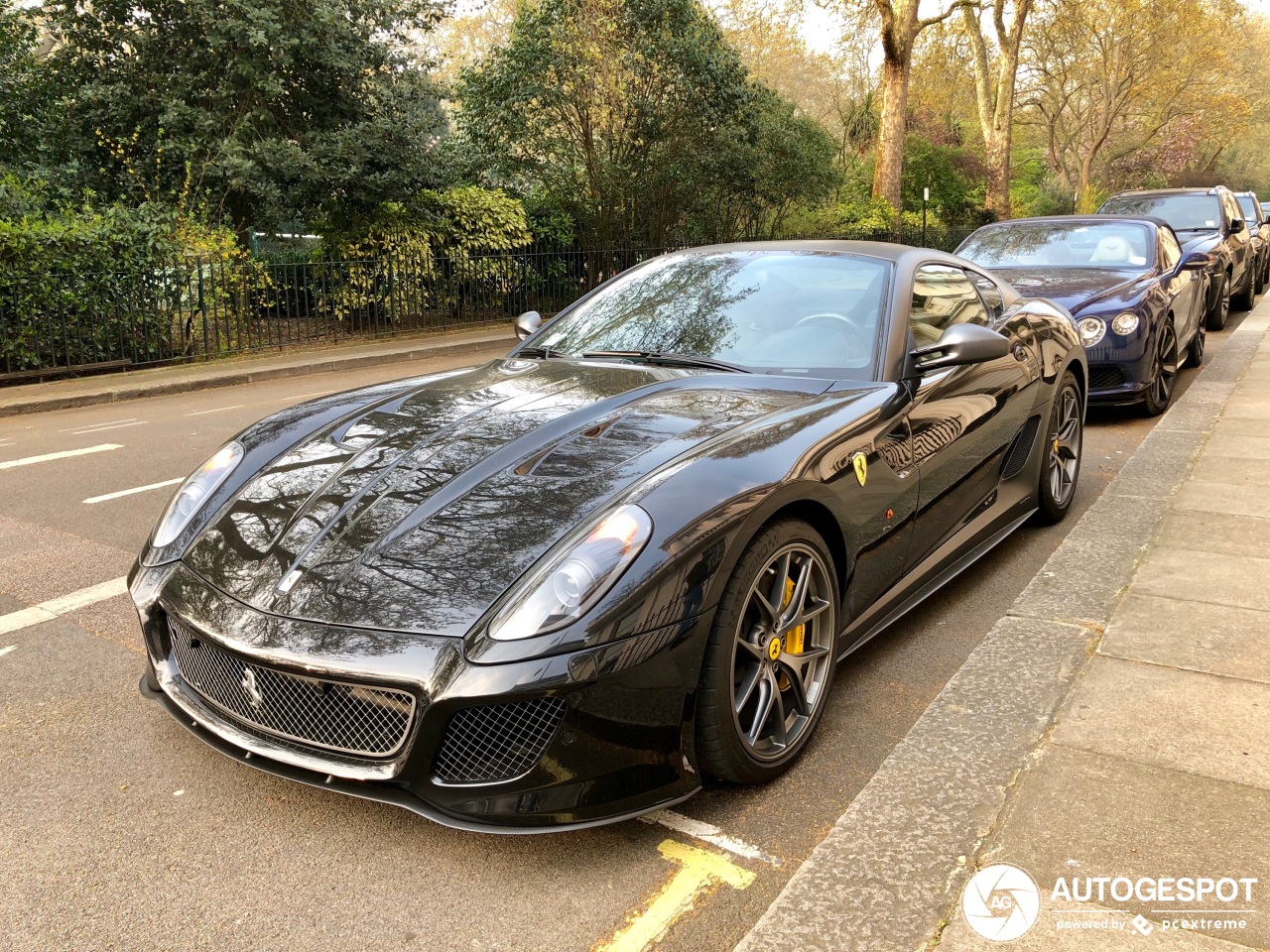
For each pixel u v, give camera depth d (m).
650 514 2.29
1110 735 2.64
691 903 2.13
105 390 10.28
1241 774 2.43
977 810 2.33
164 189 14.08
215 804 2.52
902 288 3.59
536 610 2.13
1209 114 50.62
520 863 2.28
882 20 24.12
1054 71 46.25
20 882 2.21
